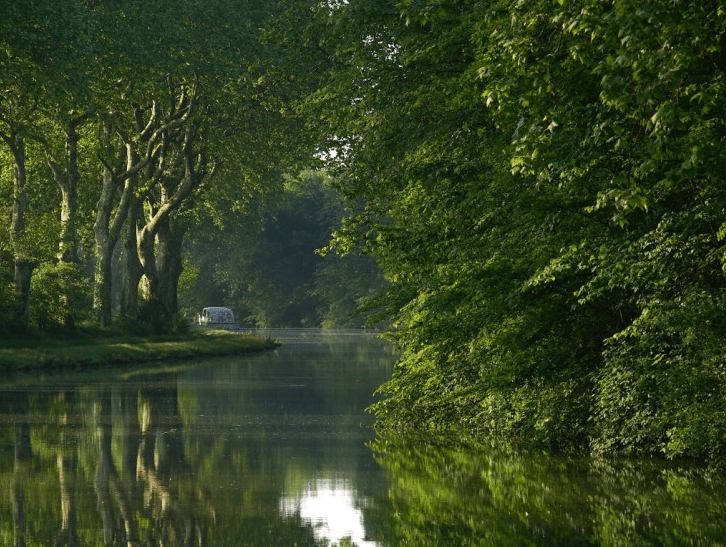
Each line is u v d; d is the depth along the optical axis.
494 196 30.48
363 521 23.36
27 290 94.62
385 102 41.59
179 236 132.50
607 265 26.59
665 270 26.22
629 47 18.91
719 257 25.19
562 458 33.31
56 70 77.94
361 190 43.25
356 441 38.66
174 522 23.17
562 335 34.22
